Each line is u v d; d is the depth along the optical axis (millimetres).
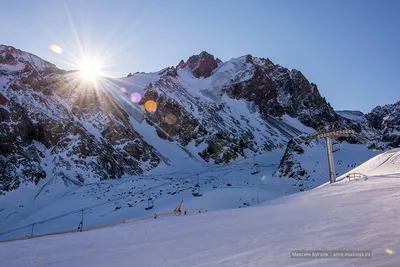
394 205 11344
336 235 8297
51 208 36156
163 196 38531
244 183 50438
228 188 40688
